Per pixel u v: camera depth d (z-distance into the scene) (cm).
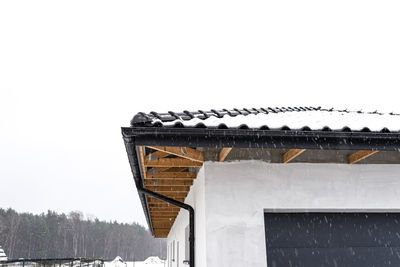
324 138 323
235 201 388
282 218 411
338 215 421
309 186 404
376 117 436
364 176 417
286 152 397
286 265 395
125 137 294
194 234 481
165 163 414
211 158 399
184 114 351
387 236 421
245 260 370
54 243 6650
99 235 7456
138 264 5100
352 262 405
